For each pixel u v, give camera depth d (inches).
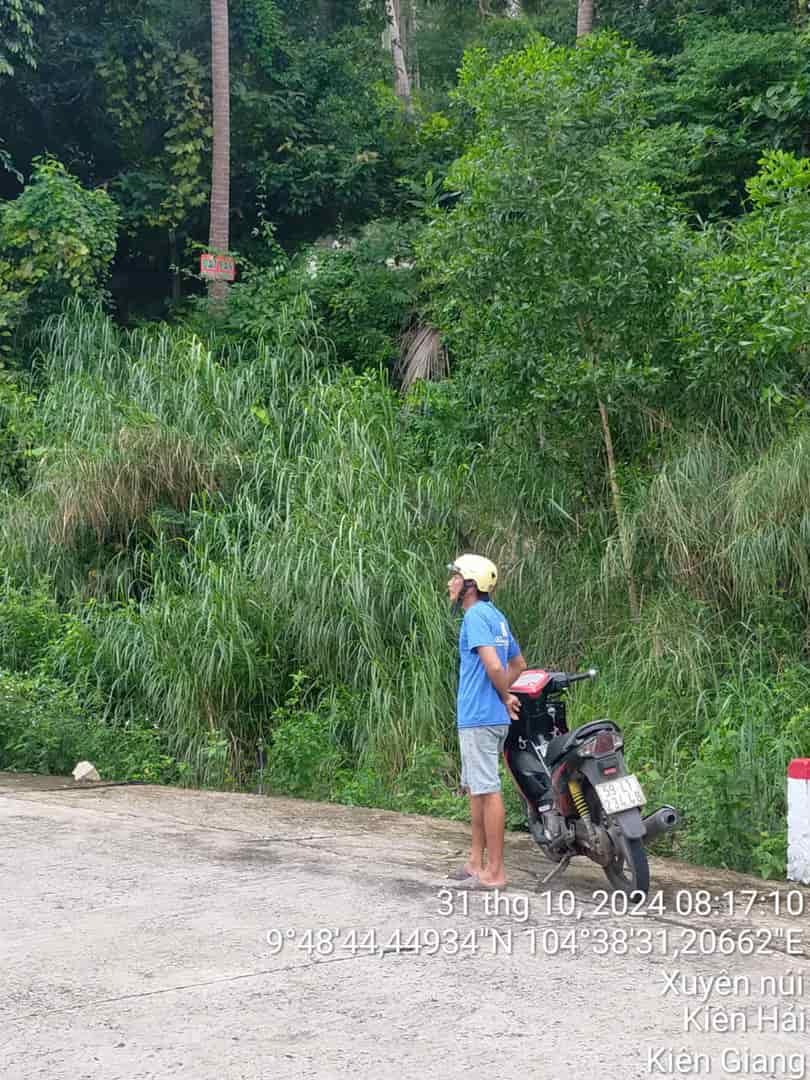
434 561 448.8
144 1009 163.6
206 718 425.4
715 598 415.8
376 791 363.9
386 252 647.1
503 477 482.9
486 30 996.6
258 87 754.8
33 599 474.0
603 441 464.4
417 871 249.6
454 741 404.5
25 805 307.4
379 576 436.1
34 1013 161.9
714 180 628.1
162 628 444.8
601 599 425.1
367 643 424.5
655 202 459.5
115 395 550.6
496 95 419.8
